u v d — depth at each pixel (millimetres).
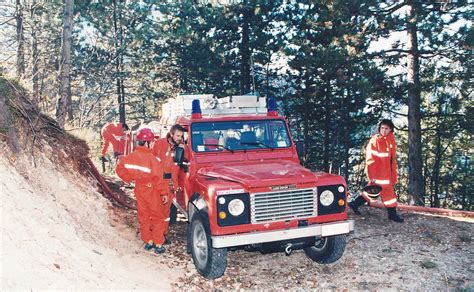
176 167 6723
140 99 33719
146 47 26688
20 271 4020
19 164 6035
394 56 16797
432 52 16141
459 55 15789
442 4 15359
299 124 24234
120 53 25891
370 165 8055
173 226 8156
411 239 7078
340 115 20969
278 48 21094
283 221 5406
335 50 16328
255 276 5953
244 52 23125
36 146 6828
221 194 5234
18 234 4531
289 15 22031
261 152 6738
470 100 18391
